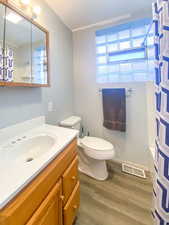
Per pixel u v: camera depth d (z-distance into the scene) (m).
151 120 1.80
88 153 1.66
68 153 1.01
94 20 1.93
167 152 0.70
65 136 1.09
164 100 0.71
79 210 1.28
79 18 1.87
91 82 2.19
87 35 2.13
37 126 1.40
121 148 2.07
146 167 1.90
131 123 1.96
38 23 1.30
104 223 1.16
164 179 0.73
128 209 1.29
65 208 0.92
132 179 1.71
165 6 0.67
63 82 1.97
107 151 1.59
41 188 0.68
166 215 0.73
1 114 1.02
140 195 1.45
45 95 1.55
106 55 2.05
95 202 1.37
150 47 1.76
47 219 0.72
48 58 1.37
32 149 1.09
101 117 2.17
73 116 2.27
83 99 2.29
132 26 1.83
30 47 1.20
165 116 0.71
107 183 1.65
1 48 0.93
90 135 2.29
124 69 1.95
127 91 1.94
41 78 1.32
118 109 1.93
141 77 1.85
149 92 1.79
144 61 1.81
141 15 1.76
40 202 0.67
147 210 1.27
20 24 1.09
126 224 1.15
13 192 0.51
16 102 1.15
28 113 1.29
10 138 1.09
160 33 0.73
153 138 1.80
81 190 1.54
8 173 0.62
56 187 0.81
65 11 1.70
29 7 1.20
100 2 1.56
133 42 1.86
